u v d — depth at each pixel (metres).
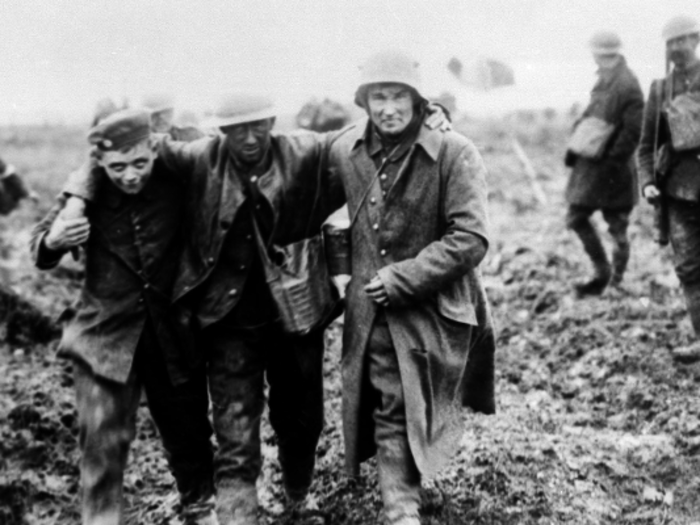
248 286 4.05
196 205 4.00
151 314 4.02
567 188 7.22
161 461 5.56
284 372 4.33
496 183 11.54
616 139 6.97
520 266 8.04
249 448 4.06
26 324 7.32
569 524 4.26
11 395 6.21
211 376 4.11
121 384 3.96
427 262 3.79
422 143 3.84
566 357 6.32
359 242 4.01
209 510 4.41
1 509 5.23
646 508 4.40
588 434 5.17
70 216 3.78
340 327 6.86
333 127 8.59
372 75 3.68
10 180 8.69
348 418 4.05
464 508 4.39
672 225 5.77
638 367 5.94
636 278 7.51
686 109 5.53
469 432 5.05
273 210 3.93
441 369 3.92
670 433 5.16
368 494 4.56
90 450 3.96
